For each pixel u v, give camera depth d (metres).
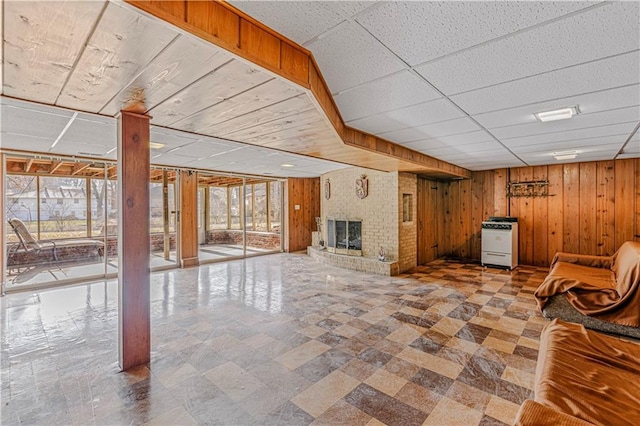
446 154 4.85
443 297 4.21
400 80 2.07
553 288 3.35
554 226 5.93
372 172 6.15
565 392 1.43
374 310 3.71
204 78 1.65
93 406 1.96
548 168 5.99
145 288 2.46
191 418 1.85
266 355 2.62
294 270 6.11
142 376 2.30
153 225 8.65
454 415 1.87
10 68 1.54
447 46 1.63
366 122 3.06
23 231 5.74
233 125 2.61
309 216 9.11
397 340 2.89
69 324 3.31
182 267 6.42
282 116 2.34
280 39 1.57
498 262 6.03
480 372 2.35
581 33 1.49
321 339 2.92
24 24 1.14
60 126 2.97
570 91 2.23
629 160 5.22
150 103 2.07
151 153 4.72
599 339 1.98
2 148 4.20
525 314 3.55
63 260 6.49
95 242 6.74
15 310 3.77
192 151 4.52
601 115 2.78
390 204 5.83
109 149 4.24
